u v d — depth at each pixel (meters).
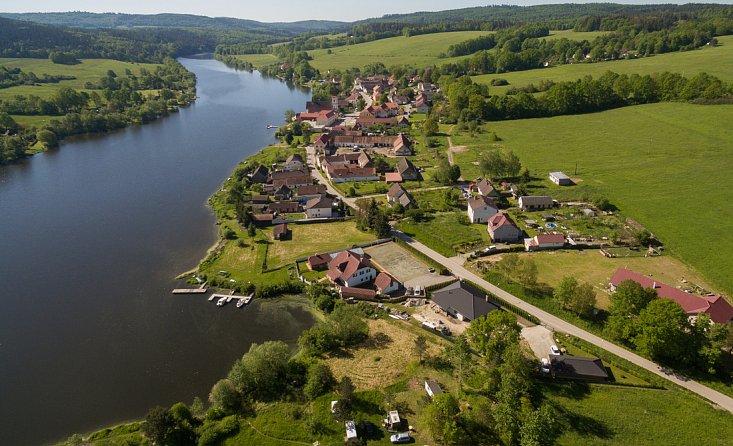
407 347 90.38
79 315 104.50
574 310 96.50
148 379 86.38
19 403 81.75
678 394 75.81
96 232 142.88
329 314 100.00
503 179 175.00
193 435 72.19
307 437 71.19
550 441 66.94
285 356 84.94
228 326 100.75
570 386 78.38
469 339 90.94
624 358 84.38
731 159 180.00
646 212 142.00
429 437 70.06
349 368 85.19
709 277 108.69
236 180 177.88
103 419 78.31
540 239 125.19
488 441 68.75
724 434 67.75
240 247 131.38
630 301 90.38
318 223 146.38
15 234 141.75
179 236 140.00
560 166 186.25
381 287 108.31
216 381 85.56
